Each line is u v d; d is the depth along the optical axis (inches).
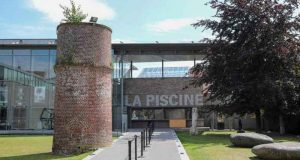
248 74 1412.4
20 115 1790.1
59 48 929.5
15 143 1133.7
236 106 1462.8
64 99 911.7
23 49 1861.5
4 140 1238.3
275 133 1537.9
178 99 1924.2
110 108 970.1
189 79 1913.1
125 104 1929.1
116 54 1873.8
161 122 1932.8
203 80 1471.5
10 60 1859.0
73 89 911.7
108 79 965.2
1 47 1856.5
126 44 1828.2
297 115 1480.1
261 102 1375.5
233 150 878.4
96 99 928.3
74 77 914.1
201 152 839.1
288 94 1392.7
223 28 1454.2
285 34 1398.9
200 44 1854.1
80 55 917.8
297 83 1380.4
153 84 1940.2
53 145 910.4
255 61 1421.0
